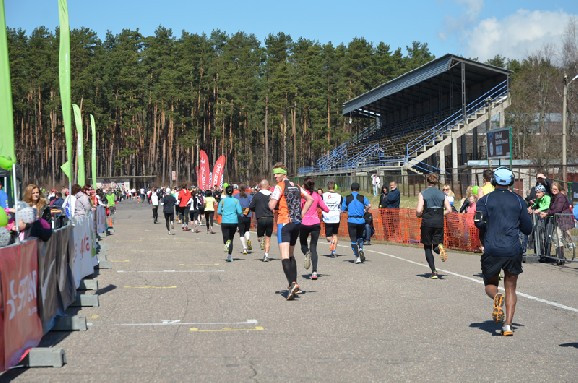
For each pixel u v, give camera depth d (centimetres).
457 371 670
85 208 1755
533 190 1750
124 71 9994
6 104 846
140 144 10800
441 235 1395
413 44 13000
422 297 1155
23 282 716
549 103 6506
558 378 643
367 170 5556
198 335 849
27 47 9700
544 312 1002
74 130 9431
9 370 682
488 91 5088
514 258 842
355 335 845
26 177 9556
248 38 13325
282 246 1134
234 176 10669
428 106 6506
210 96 10738
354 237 1742
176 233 3142
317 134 10288
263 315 988
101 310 1039
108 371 674
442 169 5100
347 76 10819
